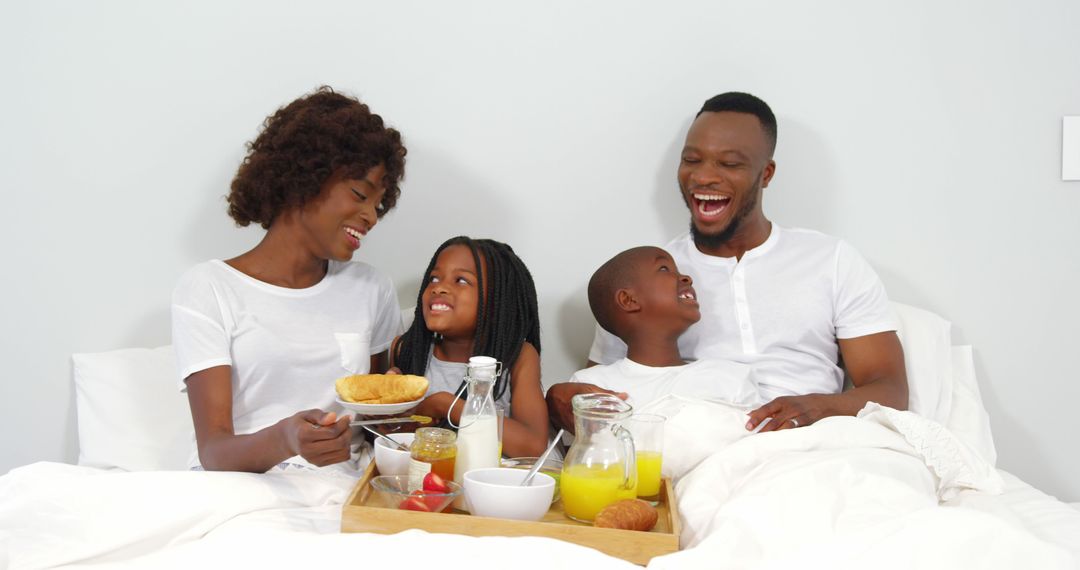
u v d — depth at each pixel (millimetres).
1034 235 2016
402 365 1756
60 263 2033
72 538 1266
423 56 2043
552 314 2082
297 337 1605
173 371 1886
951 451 1471
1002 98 1996
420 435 1379
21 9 2002
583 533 1221
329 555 1101
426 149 2059
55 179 2020
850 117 2018
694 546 1289
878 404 1565
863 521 1221
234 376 1576
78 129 2014
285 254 1644
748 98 1839
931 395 1817
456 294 1668
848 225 2041
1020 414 2045
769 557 1168
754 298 1828
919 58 2002
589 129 2045
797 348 1812
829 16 2002
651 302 1714
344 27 2037
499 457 1444
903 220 2031
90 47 2008
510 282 1723
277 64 2035
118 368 1868
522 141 2049
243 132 2031
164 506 1297
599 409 1382
